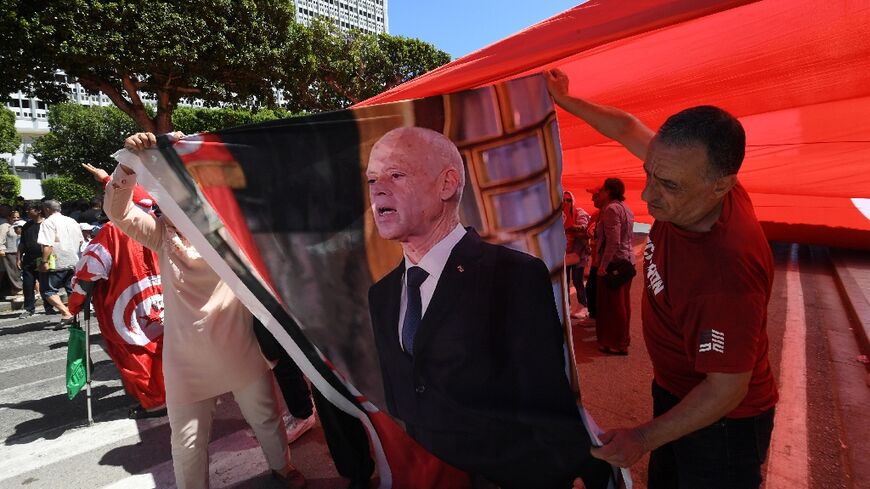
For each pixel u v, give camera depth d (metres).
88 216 9.09
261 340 2.47
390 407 1.92
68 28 11.74
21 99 70.00
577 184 6.58
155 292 3.66
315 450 3.11
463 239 1.76
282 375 3.15
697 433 1.52
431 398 1.88
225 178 1.78
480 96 1.70
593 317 5.88
